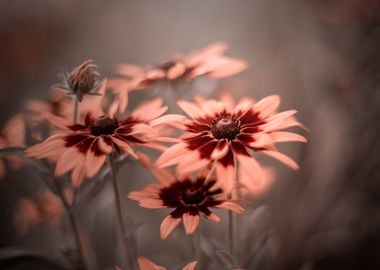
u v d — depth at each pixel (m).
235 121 0.48
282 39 0.82
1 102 0.92
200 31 0.94
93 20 1.05
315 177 0.77
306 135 0.78
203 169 0.50
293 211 0.75
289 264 0.73
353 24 0.76
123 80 0.61
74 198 0.52
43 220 0.64
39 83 0.97
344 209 0.77
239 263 0.51
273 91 0.79
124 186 0.63
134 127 0.47
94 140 0.47
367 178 0.77
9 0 1.06
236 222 0.54
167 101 0.58
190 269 0.46
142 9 1.01
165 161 0.46
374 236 0.76
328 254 0.74
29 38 1.00
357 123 0.76
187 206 0.47
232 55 0.87
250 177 0.45
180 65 0.55
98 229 0.60
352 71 0.75
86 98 0.57
